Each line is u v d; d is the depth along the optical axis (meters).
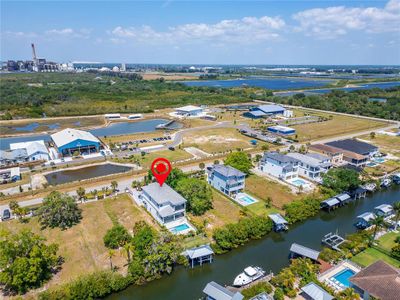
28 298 39.62
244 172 79.06
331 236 54.59
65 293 38.94
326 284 42.22
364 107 176.25
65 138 100.25
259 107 173.62
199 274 46.41
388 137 121.94
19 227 55.94
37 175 82.00
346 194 68.25
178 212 58.19
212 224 58.06
